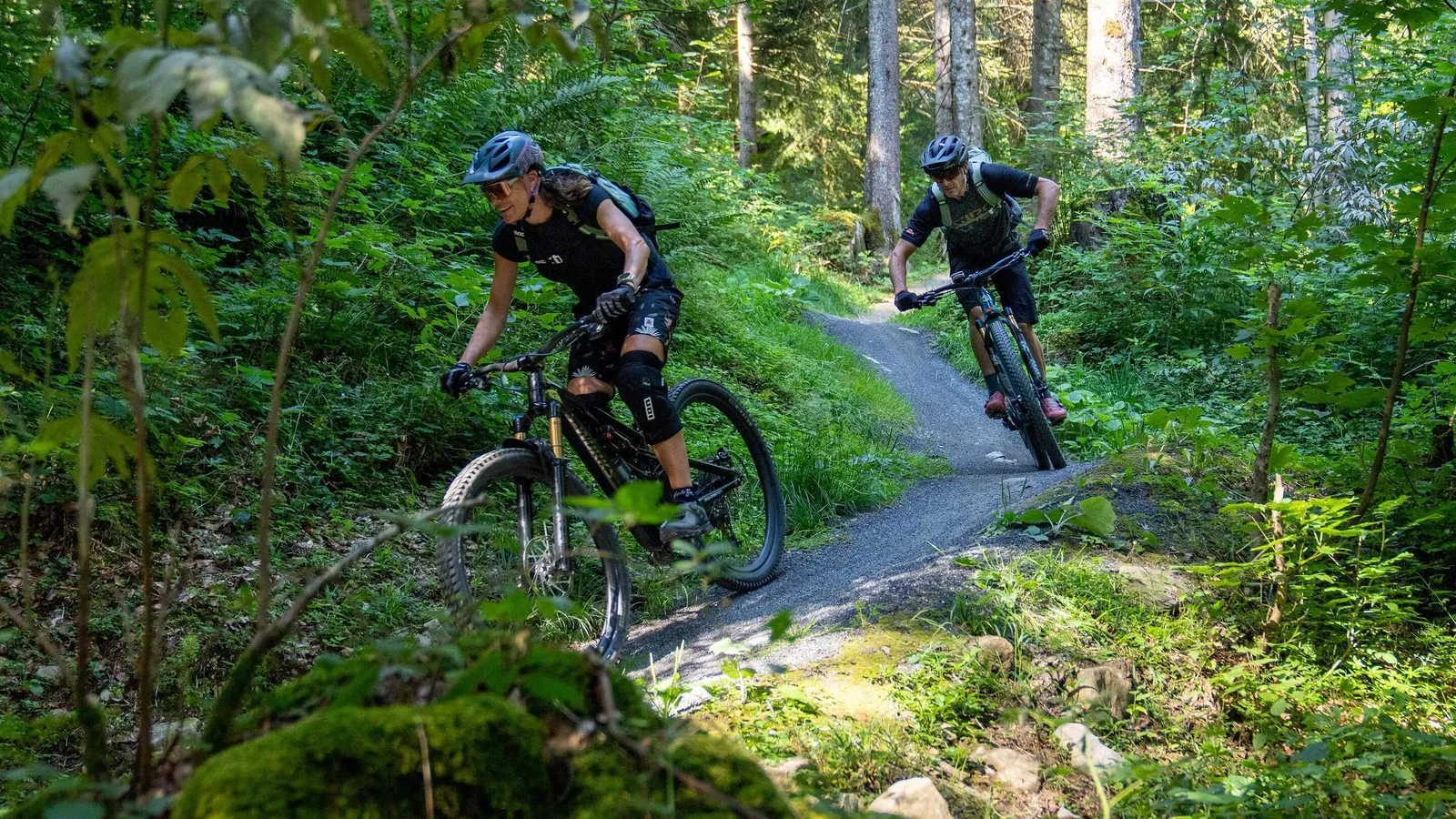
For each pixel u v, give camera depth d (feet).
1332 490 13.56
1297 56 35.94
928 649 9.52
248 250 18.16
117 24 3.90
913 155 74.59
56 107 12.72
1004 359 18.19
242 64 3.31
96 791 3.90
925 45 75.05
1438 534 12.52
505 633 4.66
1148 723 9.52
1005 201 17.94
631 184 24.47
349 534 13.05
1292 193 32.68
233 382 14.35
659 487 3.71
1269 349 11.51
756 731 7.84
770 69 65.31
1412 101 10.34
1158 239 31.01
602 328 10.75
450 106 21.26
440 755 3.70
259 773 3.49
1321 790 7.66
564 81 23.57
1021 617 10.28
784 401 22.53
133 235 4.35
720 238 33.47
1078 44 70.90
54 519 11.26
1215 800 6.98
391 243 17.42
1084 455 21.81
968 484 18.04
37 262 14.76
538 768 3.90
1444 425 13.51
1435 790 7.98
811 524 15.65
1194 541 12.74
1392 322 22.22
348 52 4.42
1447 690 10.53
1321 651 10.95
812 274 41.83
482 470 9.96
